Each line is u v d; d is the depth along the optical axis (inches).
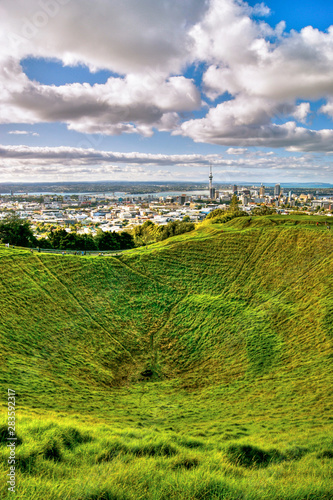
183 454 540.1
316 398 1153.4
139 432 767.1
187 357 1793.8
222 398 1326.3
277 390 1296.8
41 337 1785.2
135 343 1931.6
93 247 4308.6
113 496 382.0
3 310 1902.1
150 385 1545.3
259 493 399.2
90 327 1995.6
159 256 2824.8
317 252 2418.8
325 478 454.0
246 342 1781.5
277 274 2358.5
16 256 2571.4
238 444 634.8
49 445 525.0
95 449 548.4
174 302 2308.1
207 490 400.2
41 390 1267.2
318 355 1505.9
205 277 2544.3
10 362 1462.8
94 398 1316.4
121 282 2504.9
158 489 403.2
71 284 2381.9
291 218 3262.8
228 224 3479.3
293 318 1856.5
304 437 766.5
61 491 375.9
